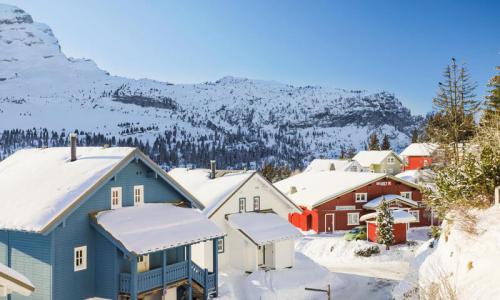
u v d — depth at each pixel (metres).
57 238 20.53
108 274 21.84
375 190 49.84
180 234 23.06
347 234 43.44
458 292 16.58
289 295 27.98
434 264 22.73
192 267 25.19
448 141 51.16
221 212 32.09
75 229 21.36
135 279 21.05
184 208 26.03
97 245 22.25
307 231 49.12
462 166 29.19
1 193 23.08
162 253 23.31
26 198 21.84
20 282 9.39
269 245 32.69
